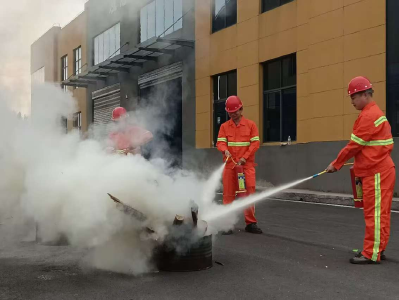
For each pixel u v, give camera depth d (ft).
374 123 14.25
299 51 38.14
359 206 15.24
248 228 20.59
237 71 44.27
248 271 13.66
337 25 34.63
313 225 22.49
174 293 11.51
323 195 32.53
